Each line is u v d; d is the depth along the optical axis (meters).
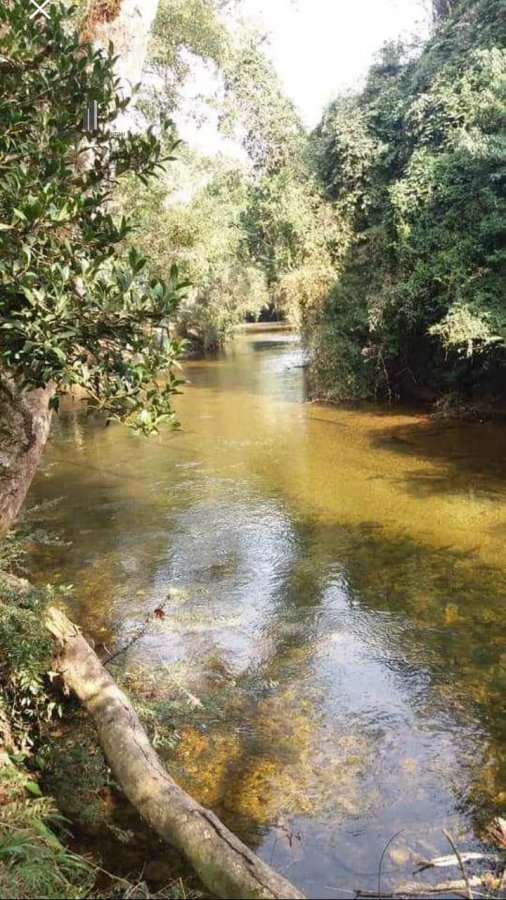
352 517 6.55
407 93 12.01
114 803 2.93
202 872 2.21
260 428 11.04
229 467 8.64
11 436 2.63
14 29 2.13
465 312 9.38
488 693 3.65
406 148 11.77
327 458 8.87
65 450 9.88
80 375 1.97
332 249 12.91
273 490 7.56
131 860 2.62
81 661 3.39
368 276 12.52
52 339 1.80
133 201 11.17
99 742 3.10
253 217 16.88
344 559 5.55
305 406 12.94
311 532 6.20
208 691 3.76
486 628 4.33
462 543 5.76
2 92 2.16
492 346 9.72
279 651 4.17
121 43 3.60
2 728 3.16
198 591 5.06
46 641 3.29
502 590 4.85
